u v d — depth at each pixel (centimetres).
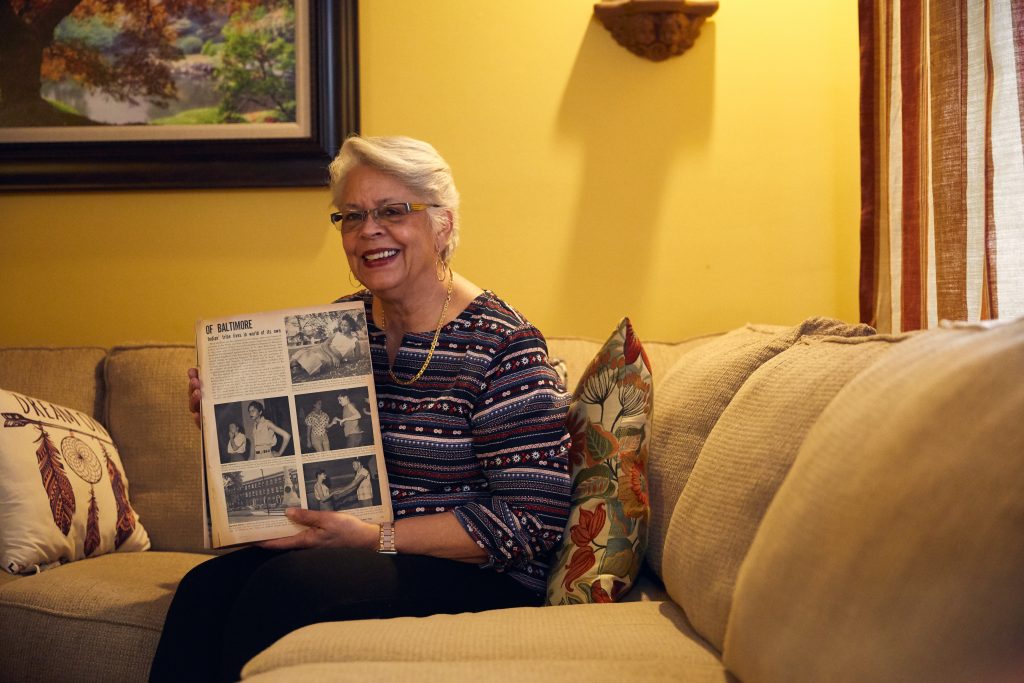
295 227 250
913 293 204
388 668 105
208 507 151
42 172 249
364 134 249
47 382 225
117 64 250
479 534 150
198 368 156
